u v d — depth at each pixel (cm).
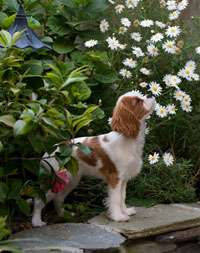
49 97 237
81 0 283
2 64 225
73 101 262
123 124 242
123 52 301
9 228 226
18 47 234
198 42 302
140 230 236
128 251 223
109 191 250
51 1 297
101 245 223
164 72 303
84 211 262
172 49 288
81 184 275
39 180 238
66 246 220
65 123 230
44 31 299
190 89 298
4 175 226
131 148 246
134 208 258
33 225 244
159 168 277
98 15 294
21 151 225
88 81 284
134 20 305
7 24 262
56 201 257
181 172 283
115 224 242
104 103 290
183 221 246
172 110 279
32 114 211
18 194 223
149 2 313
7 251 215
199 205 272
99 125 283
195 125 296
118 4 308
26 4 285
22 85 226
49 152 229
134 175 252
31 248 217
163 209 262
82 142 252
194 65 291
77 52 290
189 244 233
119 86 294
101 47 305
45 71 272
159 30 303
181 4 300
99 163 249
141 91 297
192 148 296
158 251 225
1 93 229
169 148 299
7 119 213
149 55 297
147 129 278
